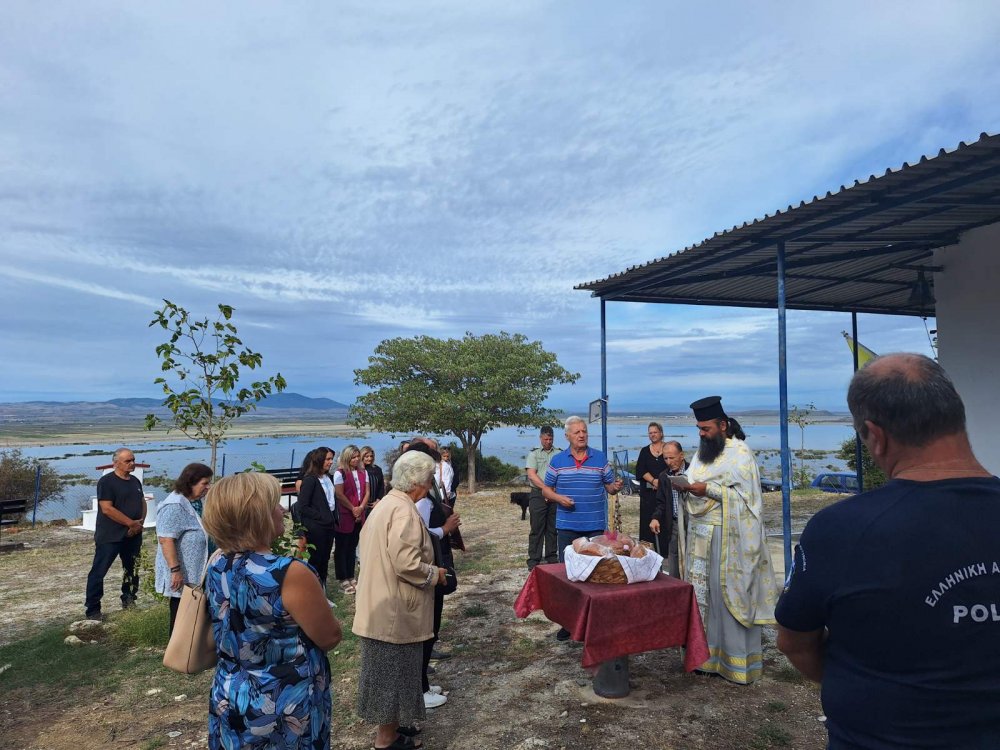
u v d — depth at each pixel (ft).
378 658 11.85
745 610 14.70
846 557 4.63
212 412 19.08
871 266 29.22
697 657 13.52
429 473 12.25
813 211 18.37
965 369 26.32
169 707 15.56
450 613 21.77
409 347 72.84
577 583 13.85
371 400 72.64
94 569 23.26
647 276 26.94
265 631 7.16
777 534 32.96
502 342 74.49
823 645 5.14
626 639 13.08
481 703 14.48
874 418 4.93
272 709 7.06
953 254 26.68
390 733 12.09
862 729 4.52
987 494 4.51
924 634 4.29
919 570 4.33
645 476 24.79
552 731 12.92
